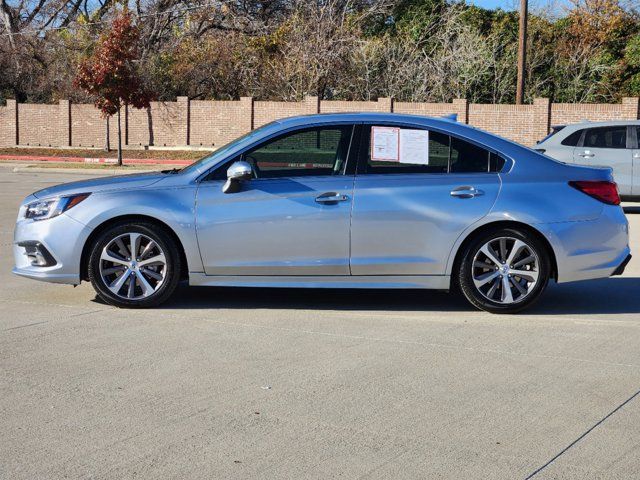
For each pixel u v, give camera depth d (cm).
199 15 4509
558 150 1561
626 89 4022
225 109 3794
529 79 4025
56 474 400
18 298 787
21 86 4544
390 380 545
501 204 718
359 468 409
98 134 3994
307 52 3947
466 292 729
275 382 539
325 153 731
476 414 484
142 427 461
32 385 531
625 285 884
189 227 719
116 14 4322
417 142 730
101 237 726
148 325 684
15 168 3050
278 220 719
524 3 3328
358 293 828
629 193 1530
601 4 4347
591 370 571
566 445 439
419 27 4178
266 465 411
